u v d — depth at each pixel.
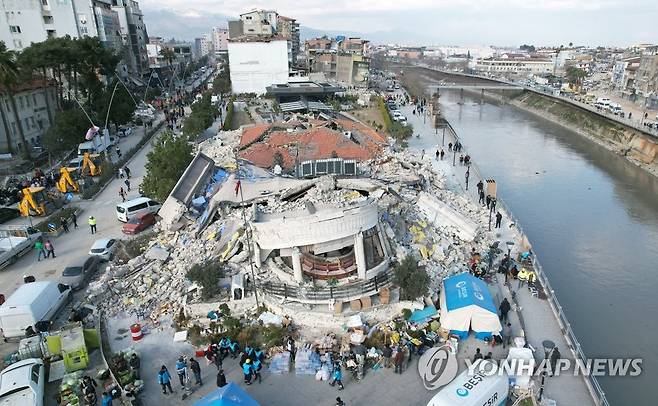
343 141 58.22
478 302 24.58
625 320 37.28
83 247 38.25
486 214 43.00
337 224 26.20
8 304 26.31
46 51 70.19
